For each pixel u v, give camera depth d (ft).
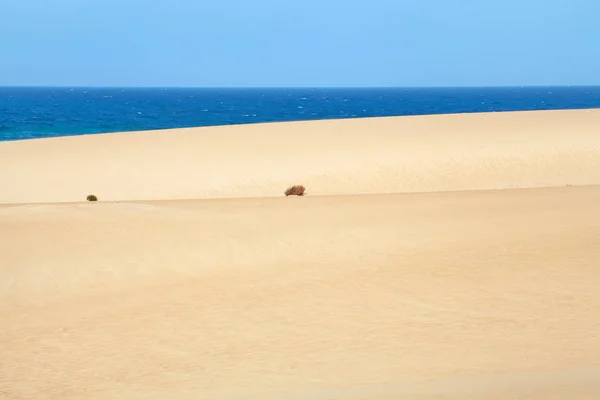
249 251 79.82
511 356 45.42
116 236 85.87
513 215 91.86
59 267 75.92
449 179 151.94
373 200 108.17
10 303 66.90
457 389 37.88
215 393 41.06
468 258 72.90
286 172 153.48
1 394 44.06
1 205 108.06
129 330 57.26
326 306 60.18
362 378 42.52
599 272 65.87
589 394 34.65
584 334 49.62
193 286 69.41
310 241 82.69
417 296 61.36
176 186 146.10
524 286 62.64
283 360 47.60
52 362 50.55
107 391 43.50
